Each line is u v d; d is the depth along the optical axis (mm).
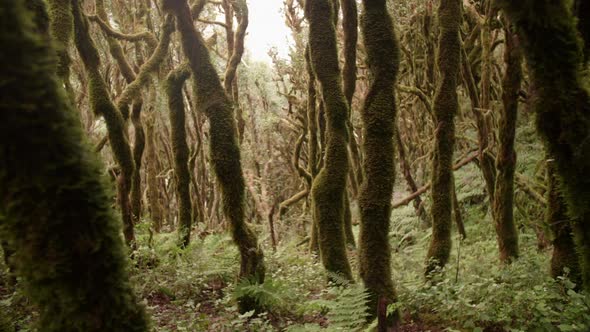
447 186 5578
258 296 4852
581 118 2797
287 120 15297
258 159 16734
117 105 6992
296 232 13656
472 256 7145
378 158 4426
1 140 1503
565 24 2756
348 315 4070
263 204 14211
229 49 10008
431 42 9039
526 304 4289
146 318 1882
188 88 13336
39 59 1526
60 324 1679
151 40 8836
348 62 5977
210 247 7477
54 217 1590
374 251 4438
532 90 2959
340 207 5277
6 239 1628
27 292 1711
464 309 4453
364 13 4445
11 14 1459
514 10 2807
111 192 1747
